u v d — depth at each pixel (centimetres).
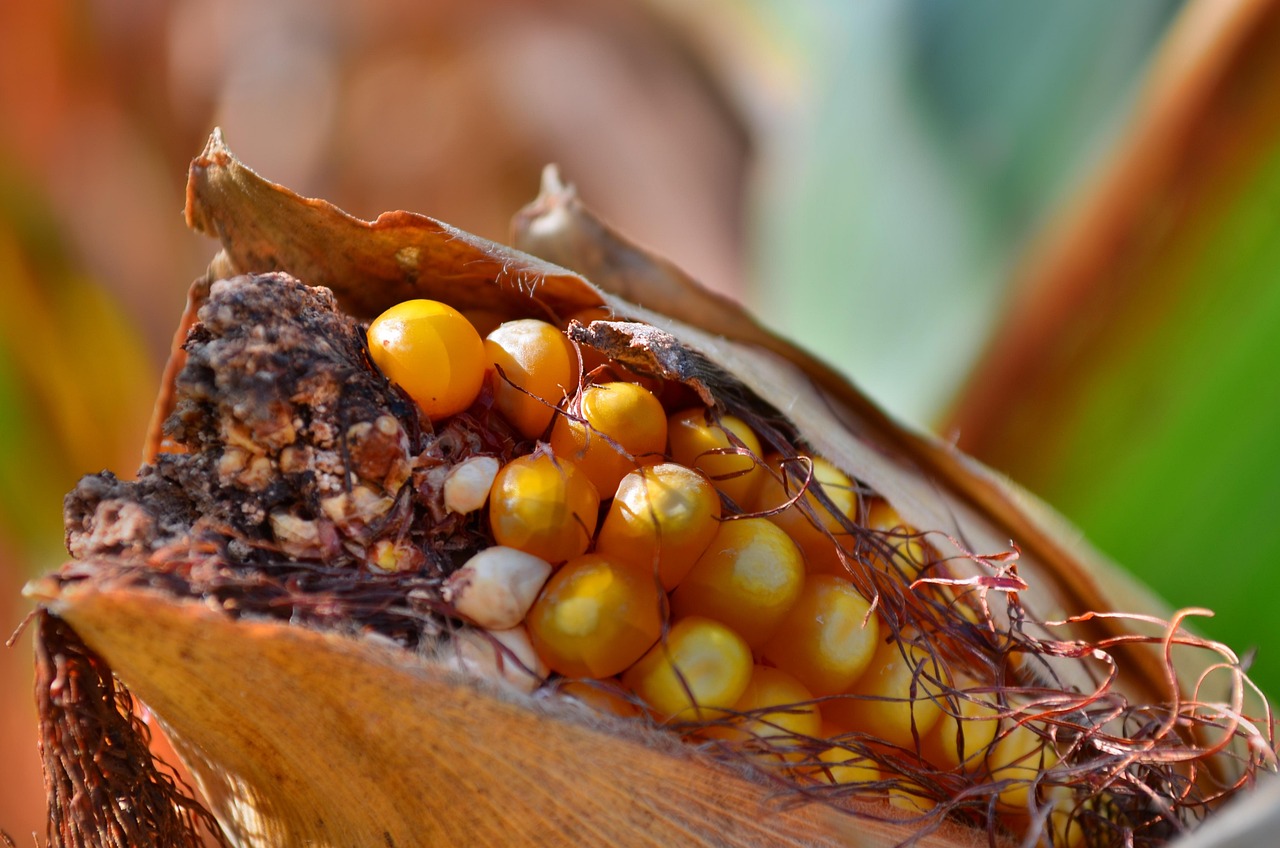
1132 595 24
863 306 34
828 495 23
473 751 21
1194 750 22
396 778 21
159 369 43
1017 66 30
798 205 37
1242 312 26
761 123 55
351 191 57
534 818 21
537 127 56
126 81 48
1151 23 27
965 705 22
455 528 21
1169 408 27
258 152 55
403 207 57
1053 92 30
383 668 20
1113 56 28
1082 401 27
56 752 21
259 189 22
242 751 21
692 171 55
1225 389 26
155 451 23
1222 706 22
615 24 58
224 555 21
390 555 21
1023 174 30
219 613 20
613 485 22
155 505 21
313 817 21
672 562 21
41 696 21
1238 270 26
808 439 23
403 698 20
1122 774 22
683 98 57
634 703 21
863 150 35
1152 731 23
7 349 36
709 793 21
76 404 37
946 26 32
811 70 49
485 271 22
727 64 57
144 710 22
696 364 22
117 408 38
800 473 22
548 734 21
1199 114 25
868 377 33
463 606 21
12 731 33
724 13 56
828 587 22
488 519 21
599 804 21
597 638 21
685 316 25
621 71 57
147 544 21
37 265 38
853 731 22
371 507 21
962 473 24
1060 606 24
